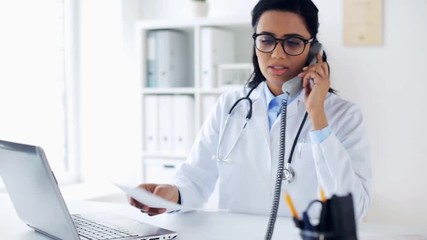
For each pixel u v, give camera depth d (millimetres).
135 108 3703
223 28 3357
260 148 1808
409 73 3025
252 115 1838
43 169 1200
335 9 3156
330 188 1514
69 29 3629
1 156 1367
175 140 3336
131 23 3699
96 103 3688
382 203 3115
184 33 3525
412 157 3043
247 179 1825
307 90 1589
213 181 1950
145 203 1455
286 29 1613
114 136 3711
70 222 1253
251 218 1659
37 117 3400
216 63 3238
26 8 3301
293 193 1710
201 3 3334
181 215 1703
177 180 1831
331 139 1514
